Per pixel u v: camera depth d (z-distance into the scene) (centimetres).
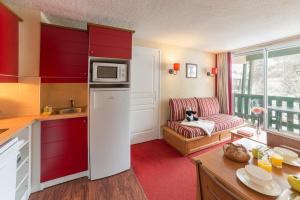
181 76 387
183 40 329
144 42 328
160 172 227
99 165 207
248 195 77
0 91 183
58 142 192
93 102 199
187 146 276
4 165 106
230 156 114
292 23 240
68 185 194
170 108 356
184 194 182
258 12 205
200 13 207
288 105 357
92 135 200
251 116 420
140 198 175
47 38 201
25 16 192
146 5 187
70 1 177
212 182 74
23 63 193
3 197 105
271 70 363
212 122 326
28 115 192
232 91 427
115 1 178
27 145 169
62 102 241
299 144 130
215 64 449
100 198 174
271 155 114
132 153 288
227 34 291
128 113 226
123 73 226
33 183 180
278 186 83
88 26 197
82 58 221
